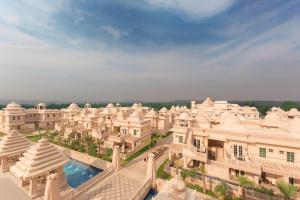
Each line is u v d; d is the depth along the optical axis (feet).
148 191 82.02
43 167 75.00
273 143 84.12
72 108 259.19
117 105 332.19
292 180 78.18
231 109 216.33
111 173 98.48
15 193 74.18
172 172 93.71
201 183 83.71
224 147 96.48
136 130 146.82
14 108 195.42
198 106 244.83
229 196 75.15
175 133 115.03
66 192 79.15
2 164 93.81
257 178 79.56
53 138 164.04
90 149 128.67
